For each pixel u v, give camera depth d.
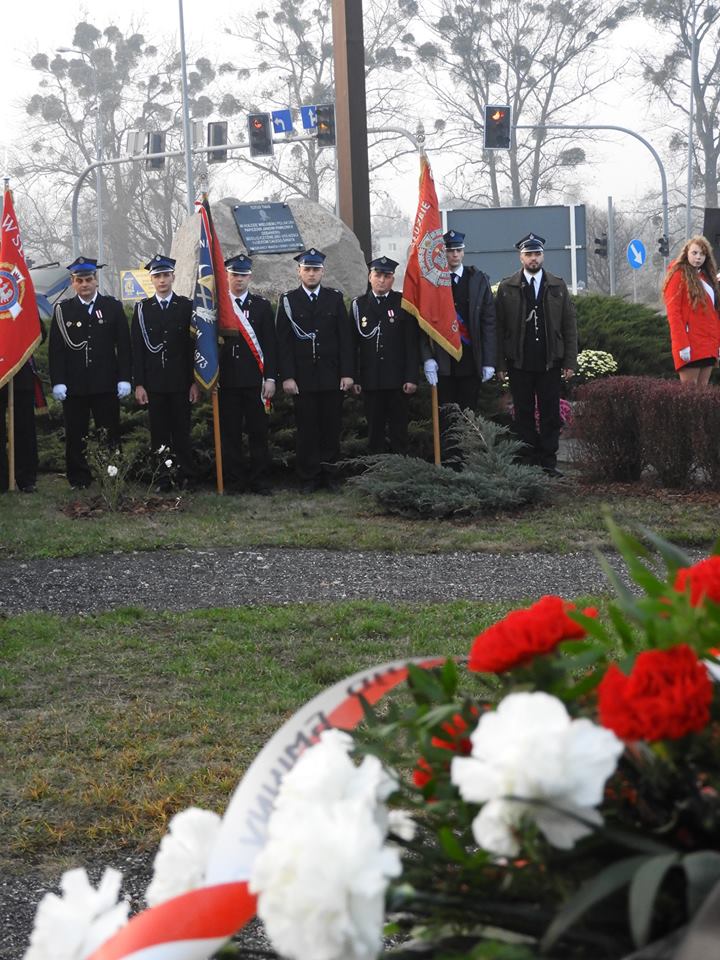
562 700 1.44
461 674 5.46
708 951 1.03
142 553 9.30
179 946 1.24
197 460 12.81
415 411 13.70
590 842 1.25
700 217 61.12
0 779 4.93
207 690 6.04
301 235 17.72
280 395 13.47
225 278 11.96
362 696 1.54
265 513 11.06
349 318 12.41
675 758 1.27
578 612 1.49
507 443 11.57
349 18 17.08
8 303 11.88
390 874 1.16
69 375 12.12
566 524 10.19
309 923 1.13
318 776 1.31
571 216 24.31
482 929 1.37
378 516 10.88
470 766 1.20
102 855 4.27
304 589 8.15
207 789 4.77
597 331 16.42
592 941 1.24
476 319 12.48
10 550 9.29
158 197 60.44
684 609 1.31
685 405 11.39
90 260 12.15
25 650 6.73
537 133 53.69
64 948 1.25
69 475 12.48
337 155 17.86
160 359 12.09
